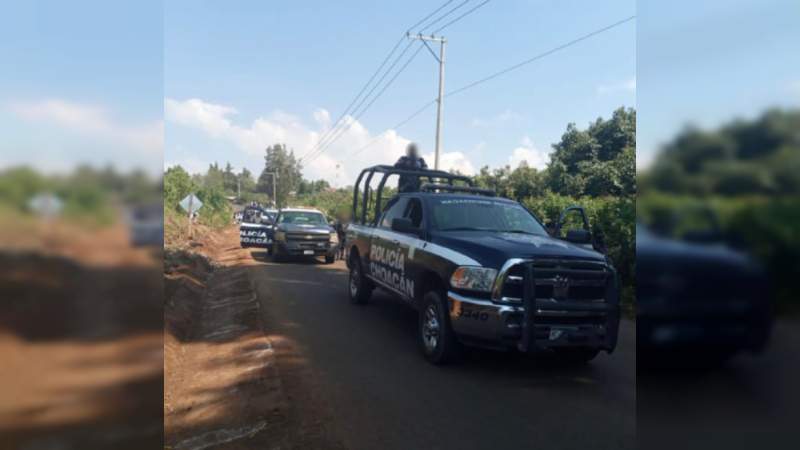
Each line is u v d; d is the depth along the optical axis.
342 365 5.51
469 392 4.78
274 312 8.18
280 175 88.38
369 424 4.04
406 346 6.34
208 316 8.44
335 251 15.88
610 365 5.75
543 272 4.82
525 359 5.88
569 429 4.01
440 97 22.06
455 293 5.12
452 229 6.30
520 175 23.20
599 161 21.56
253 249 21.33
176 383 5.18
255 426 4.03
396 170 8.67
